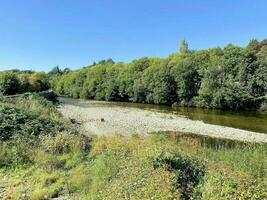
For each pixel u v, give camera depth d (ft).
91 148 50.83
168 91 218.18
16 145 48.62
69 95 345.10
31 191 34.06
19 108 64.75
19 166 41.78
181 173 32.22
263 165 38.63
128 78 258.57
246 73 173.47
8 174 39.50
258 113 152.15
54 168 41.83
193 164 35.35
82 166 41.70
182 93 205.36
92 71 307.78
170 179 28.19
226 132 90.63
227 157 43.78
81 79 330.95
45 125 60.13
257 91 168.76
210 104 181.27
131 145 44.98
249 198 24.21
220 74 183.32
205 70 199.11
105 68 297.74
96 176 35.55
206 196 26.68
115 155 40.73
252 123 113.29
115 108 171.94
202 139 78.79
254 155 43.11
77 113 131.13
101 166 37.35
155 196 23.97
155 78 228.02
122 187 27.40
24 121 58.34
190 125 102.42
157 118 119.65
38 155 45.01
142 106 197.06
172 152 35.53
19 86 162.20
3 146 46.65
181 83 206.80
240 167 38.14
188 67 206.39
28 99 108.99
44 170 40.75
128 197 25.38
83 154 47.37
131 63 282.77
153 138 59.00
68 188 34.55
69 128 64.59
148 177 27.99
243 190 25.00
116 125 96.68
